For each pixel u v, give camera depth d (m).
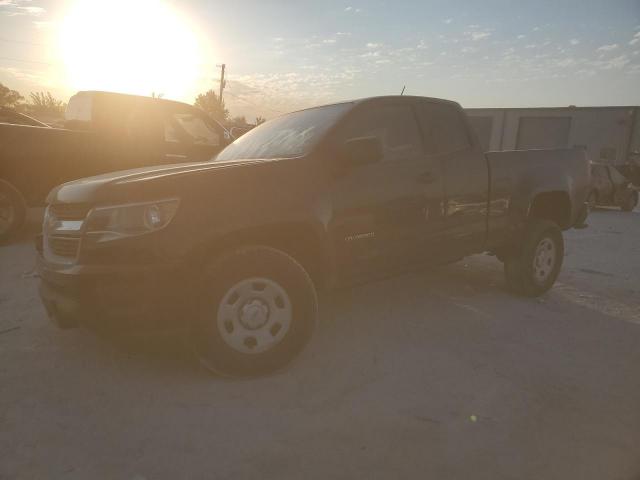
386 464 2.19
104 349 3.37
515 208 4.53
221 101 53.50
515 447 2.34
